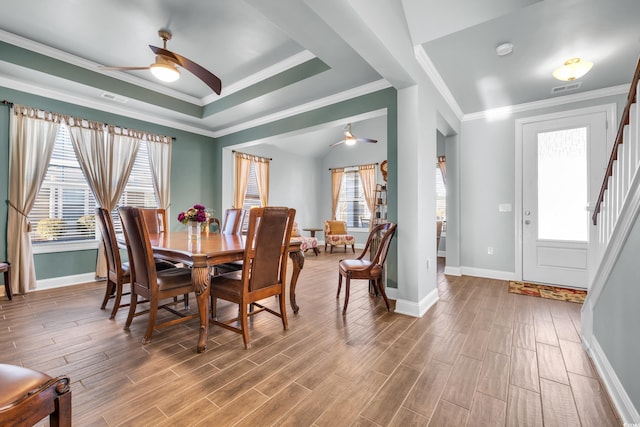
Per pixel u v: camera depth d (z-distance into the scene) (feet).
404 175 9.32
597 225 6.64
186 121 16.03
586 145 11.79
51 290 11.53
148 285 7.16
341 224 25.25
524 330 7.77
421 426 4.28
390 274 10.61
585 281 11.76
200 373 5.67
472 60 9.34
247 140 16.29
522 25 7.60
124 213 7.36
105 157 13.34
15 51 9.84
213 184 18.21
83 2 8.16
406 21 8.04
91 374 5.61
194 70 8.33
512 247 13.46
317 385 5.30
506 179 13.56
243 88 13.24
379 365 6.00
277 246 7.47
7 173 10.90
